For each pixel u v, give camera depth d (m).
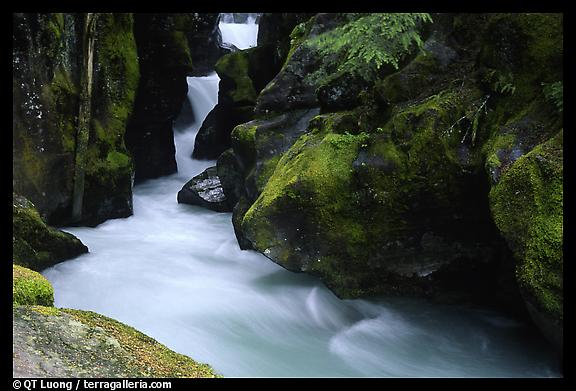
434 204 6.05
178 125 15.51
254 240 6.28
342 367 5.52
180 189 12.58
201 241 9.25
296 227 6.27
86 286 7.24
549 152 4.89
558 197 4.57
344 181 6.20
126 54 10.41
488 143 5.75
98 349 3.63
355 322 6.34
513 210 4.89
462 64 6.59
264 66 13.16
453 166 5.89
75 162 9.01
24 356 3.38
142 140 12.71
